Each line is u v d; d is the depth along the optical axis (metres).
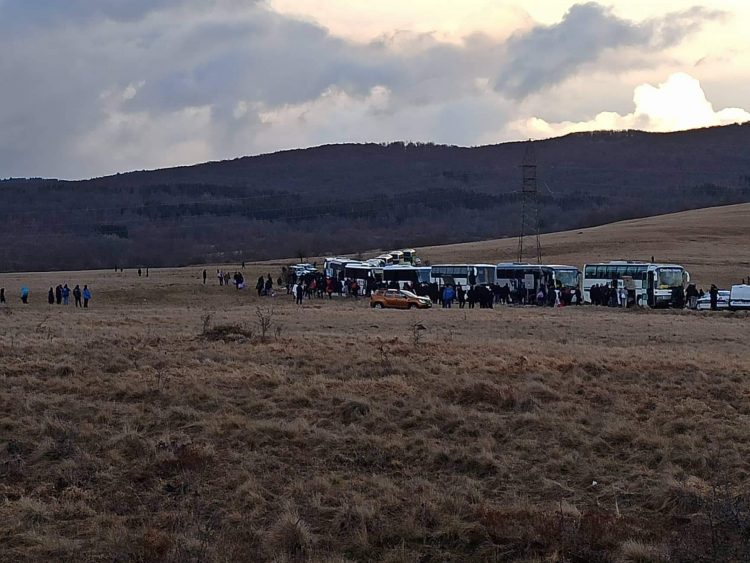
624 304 54.28
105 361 20.45
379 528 11.27
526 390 17.45
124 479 13.18
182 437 14.73
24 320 36.25
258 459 13.91
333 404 16.56
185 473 13.19
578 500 12.53
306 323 36.50
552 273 62.03
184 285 74.81
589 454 14.16
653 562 10.25
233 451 14.25
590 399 17.30
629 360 21.44
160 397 17.02
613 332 33.31
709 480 12.91
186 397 16.91
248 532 11.38
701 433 14.93
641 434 14.72
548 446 14.49
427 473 13.56
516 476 13.41
